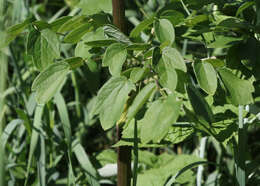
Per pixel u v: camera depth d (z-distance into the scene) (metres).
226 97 0.90
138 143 1.01
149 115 0.81
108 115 0.85
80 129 1.56
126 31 1.00
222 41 0.97
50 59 0.92
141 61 0.94
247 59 0.94
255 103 1.06
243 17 1.02
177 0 0.98
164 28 0.87
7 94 1.46
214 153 1.53
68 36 0.92
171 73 0.83
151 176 1.27
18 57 1.67
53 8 2.02
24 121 1.31
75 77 1.56
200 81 0.86
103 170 1.35
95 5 0.96
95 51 0.95
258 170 1.16
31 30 0.92
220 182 1.28
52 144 1.38
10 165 1.33
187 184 1.27
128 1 1.70
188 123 1.02
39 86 0.89
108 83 0.87
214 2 0.99
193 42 1.44
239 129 1.02
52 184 1.37
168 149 1.51
